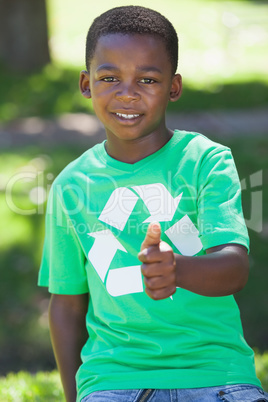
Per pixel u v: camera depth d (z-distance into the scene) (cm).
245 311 582
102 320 244
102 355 237
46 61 1412
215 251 220
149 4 2278
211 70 1499
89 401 226
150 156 246
